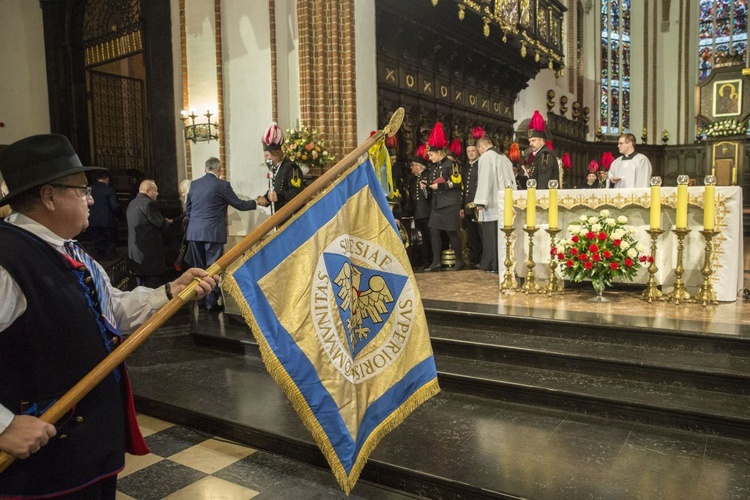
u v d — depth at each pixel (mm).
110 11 10031
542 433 3529
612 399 3697
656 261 5633
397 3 9742
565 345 4434
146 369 5043
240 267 2291
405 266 2715
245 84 8297
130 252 7020
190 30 8562
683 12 22203
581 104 19812
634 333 4348
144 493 3131
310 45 8086
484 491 2842
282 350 2314
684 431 3510
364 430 2555
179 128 8820
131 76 11734
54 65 10414
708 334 4074
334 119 8227
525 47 13391
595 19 20547
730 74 18734
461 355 4648
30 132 10320
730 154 18828
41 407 1663
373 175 2742
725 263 5234
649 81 22500
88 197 1888
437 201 8133
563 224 6086
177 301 1907
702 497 2730
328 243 2518
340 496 3078
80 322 1749
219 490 3158
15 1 10117
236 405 4148
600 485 2861
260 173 8266
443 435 3521
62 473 1685
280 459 3557
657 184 5191
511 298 5699
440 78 12172
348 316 2555
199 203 6633
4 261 1619
